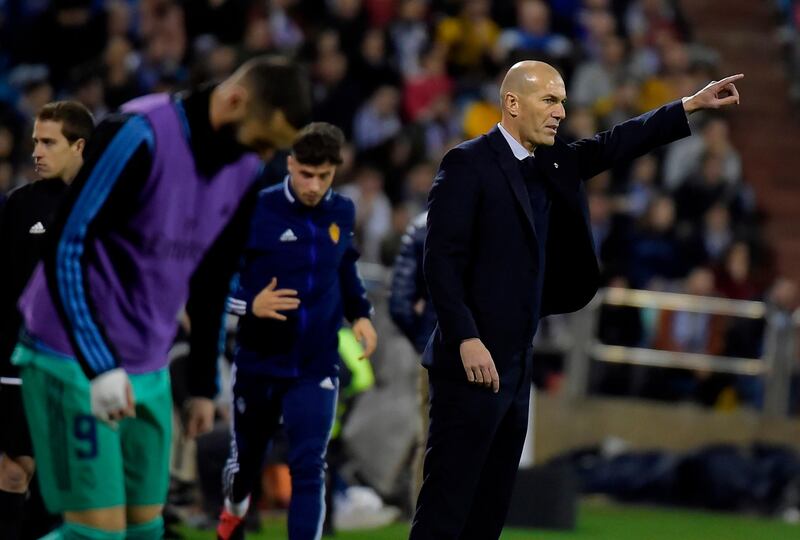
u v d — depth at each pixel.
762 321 53.16
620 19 69.56
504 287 21.17
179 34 54.34
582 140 22.14
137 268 17.62
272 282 25.28
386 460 38.84
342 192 51.34
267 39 55.16
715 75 68.25
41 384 17.61
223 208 18.05
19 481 23.47
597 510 44.91
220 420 33.44
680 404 52.56
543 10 64.19
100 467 17.55
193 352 19.02
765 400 52.78
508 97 21.42
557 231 21.72
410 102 59.81
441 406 21.20
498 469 21.77
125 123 17.12
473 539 21.98
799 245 65.75
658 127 22.03
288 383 25.44
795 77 72.25
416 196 52.62
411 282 28.05
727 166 61.06
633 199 58.06
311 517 24.69
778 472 46.88
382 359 39.03
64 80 56.09
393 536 35.69
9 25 56.19
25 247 23.14
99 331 17.05
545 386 52.56
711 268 55.19
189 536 32.72
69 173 22.97
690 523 42.62
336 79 57.34
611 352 51.88
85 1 56.84
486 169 21.20
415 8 62.91
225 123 17.36
